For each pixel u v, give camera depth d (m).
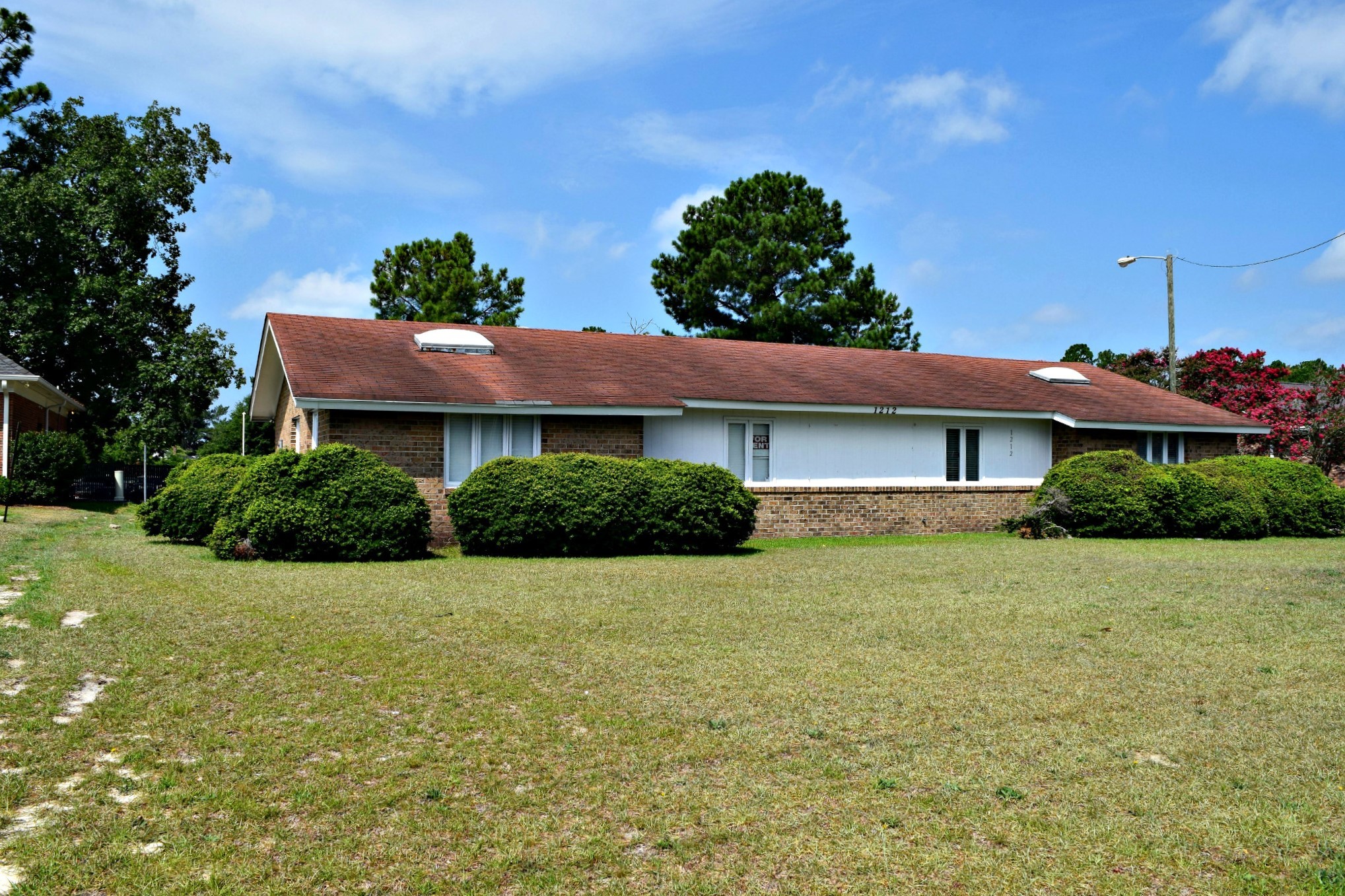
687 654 7.61
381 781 4.86
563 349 20.73
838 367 23.09
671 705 6.21
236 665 6.96
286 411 20.48
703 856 4.10
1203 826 4.42
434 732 5.62
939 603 10.14
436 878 3.87
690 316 40.12
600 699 6.32
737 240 39.19
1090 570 13.15
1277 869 4.02
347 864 3.95
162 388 30.59
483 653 7.52
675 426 18.88
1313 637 8.48
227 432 52.28
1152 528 19.38
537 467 15.05
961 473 21.67
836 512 20.11
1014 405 21.58
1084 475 19.88
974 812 4.56
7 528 17.36
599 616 9.16
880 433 20.83
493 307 43.69
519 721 5.84
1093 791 4.83
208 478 15.90
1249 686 6.80
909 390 21.56
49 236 28.66
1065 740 5.59
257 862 3.95
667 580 11.85
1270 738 5.65
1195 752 5.40
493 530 14.57
